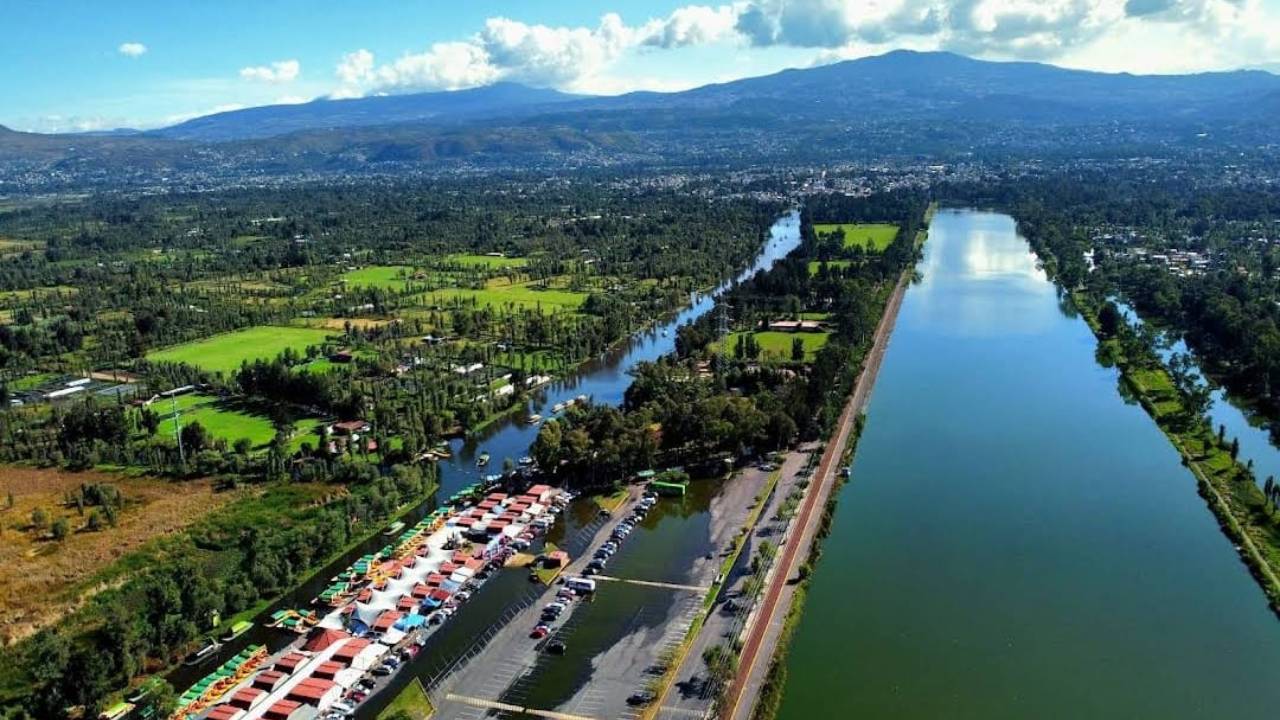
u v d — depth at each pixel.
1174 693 171.12
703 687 173.50
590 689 174.75
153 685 174.88
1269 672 177.12
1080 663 180.50
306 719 169.75
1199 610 198.38
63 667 180.50
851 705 168.25
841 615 198.38
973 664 180.38
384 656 189.12
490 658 186.38
